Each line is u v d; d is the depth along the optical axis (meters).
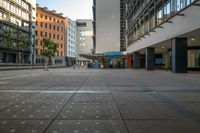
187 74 23.69
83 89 10.66
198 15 19.95
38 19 96.19
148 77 19.50
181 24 23.70
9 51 64.31
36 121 4.92
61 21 109.44
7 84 13.02
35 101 7.39
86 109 6.16
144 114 5.59
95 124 4.70
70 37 123.56
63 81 15.19
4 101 7.38
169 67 42.62
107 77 19.70
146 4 37.25
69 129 4.36
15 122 4.84
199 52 35.22
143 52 52.75
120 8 71.06
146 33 37.38
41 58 96.44
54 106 6.56
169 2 27.05
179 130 4.30
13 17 66.94
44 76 21.17
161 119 5.11
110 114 5.59
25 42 67.25
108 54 63.28
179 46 25.78
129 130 4.30
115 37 71.12
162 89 10.64
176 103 7.07
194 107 6.44
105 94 9.02
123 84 13.12
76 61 130.38
